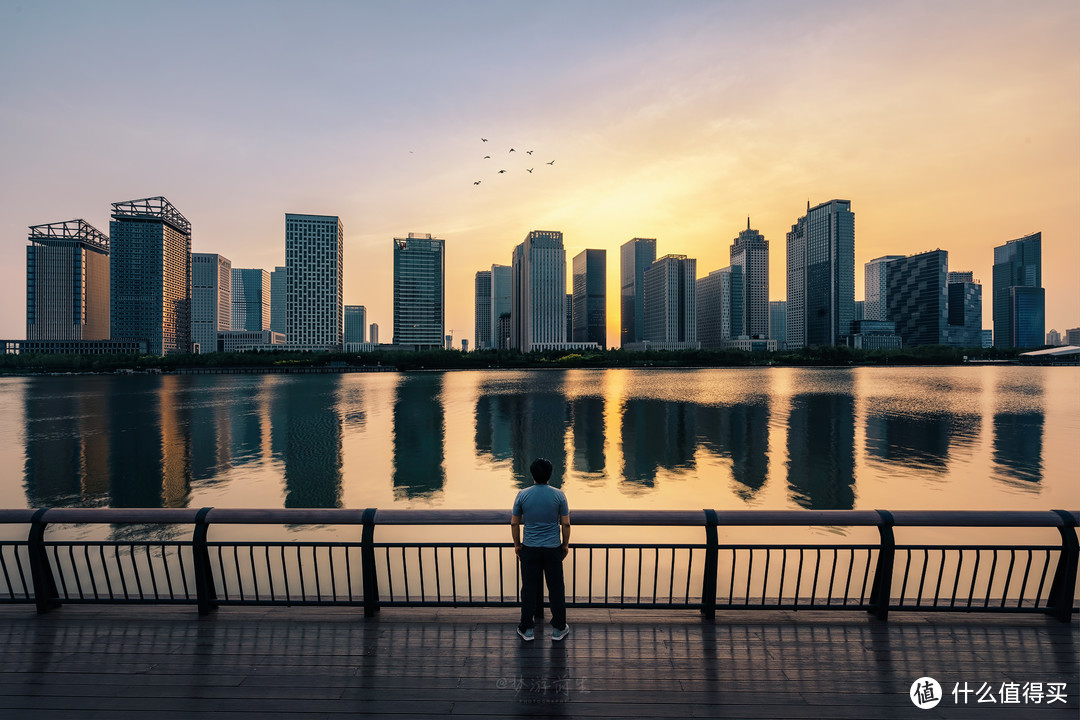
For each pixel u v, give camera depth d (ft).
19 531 83.87
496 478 120.57
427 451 151.33
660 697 17.57
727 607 22.41
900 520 21.94
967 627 21.84
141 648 20.40
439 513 21.93
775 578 52.75
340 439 172.55
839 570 55.67
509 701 17.35
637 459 139.64
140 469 132.98
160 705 17.20
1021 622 22.09
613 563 57.72
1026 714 16.79
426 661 19.56
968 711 16.93
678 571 54.90
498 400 301.63
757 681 18.42
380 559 59.16
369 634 21.34
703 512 22.21
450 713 16.80
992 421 205.46
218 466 134.92
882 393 335.67
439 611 23.08
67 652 20.13
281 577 53.21
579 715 16.72
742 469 127.65
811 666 19.30
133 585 52.19
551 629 21.65
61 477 126.41
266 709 17.02
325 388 421.18
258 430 192.75
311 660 19.62
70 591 50.19
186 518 22.52
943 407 252.01
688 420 212.43
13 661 19.58
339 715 16.72
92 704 17.25
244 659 19.70
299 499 106.63
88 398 337.52
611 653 20.01
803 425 197.06
